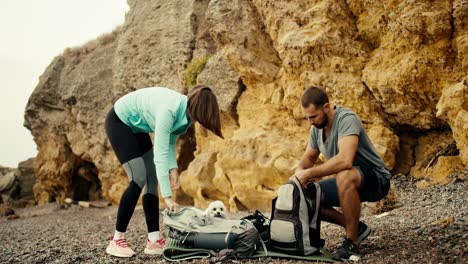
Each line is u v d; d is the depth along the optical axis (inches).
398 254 148.8
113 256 188.5
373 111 323.9
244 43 407.2
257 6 400.2
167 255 172.4
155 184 190.1
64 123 773.9
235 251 162.9
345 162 153.3
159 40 565.9
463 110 266.8
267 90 402.3
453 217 181.5
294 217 158.2
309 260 154.2
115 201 650.2
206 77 454.3
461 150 274.5
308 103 159.9
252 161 374.0
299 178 159.8
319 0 349.7
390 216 229.3
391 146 311.7
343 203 154.9
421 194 268.1
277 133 380.5
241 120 419.2
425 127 308.0
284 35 367.9
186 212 178.2
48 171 817.5
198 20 548.1
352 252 152.6
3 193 1027.9
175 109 177.5
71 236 337.1
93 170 791.1
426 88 294.8
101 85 700.7
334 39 334.6
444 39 282.5
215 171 421.4
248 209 390.9
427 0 284.0
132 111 184.1
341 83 330.3
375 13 329.1
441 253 141.3
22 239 349.7
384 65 315.0
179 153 514.9
